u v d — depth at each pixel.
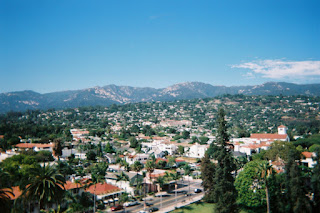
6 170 87.75
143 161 177.00
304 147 191.00
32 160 111.19
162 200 104.31
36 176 62.16
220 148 92.38
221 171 90.62
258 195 88.81
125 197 96.56
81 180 103.94
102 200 95.38
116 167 164.50
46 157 161.25
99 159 183.50
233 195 86.31
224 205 85.12
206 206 98.00
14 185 85.38
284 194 91.81
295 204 86.31
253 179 91.19
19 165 102.19
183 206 96.12
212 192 99.44
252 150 177.12
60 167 118.44
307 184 106.06
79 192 93.19
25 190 60.66
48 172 63.41
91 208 89.50
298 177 87.38
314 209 89.88
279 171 119.44
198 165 175.12
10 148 189.88
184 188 123.81
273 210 90.31
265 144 190.50
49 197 59.28
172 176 119.50
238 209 86.44
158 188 117.88
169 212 90.50
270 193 88.94
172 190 120.19
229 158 91.06
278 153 129.50
